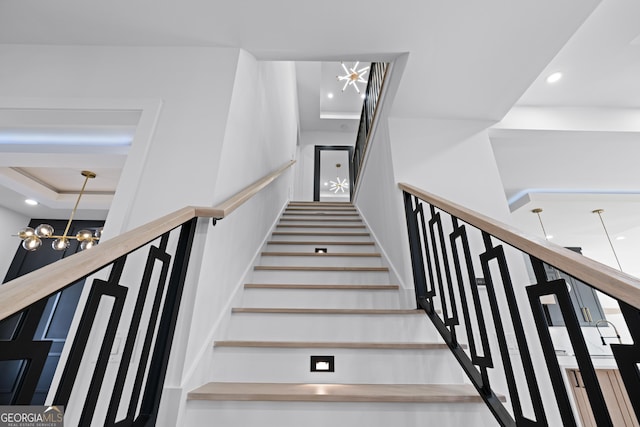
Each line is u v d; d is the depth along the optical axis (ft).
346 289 6.38
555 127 8.48
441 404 3.77
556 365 2.39
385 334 5.35
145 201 4.64
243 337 5.33
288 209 15.29
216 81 5.63
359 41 5.79
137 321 2.85
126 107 5.27
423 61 6.12
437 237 6.70
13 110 5.23
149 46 5.84
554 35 5.46
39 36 5.56
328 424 3.67
